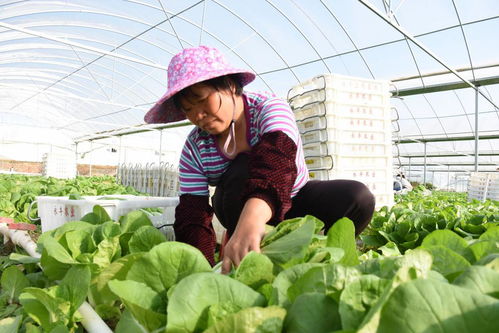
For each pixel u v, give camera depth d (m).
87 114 32.56
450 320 0.69
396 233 4.04
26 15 14.96
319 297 0.92
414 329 0.68
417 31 13.23
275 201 1.87
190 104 2.23
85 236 2.05
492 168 42.19
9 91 28.16
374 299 0.86
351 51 14.80
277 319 0.87
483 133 24.03
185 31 16.19
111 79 23.80
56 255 1.87
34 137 39.72
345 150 6.61
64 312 1.61
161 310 1.14
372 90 6.93
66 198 3.70
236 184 2.75
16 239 3.49
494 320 0.70
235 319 0.85
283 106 2.52
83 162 42.94
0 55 19.77
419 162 40.44
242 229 1.66
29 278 2.46
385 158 7.08
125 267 1.57
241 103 2.62
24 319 1.94
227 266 1.58
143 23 15.95
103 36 17.73
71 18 16.00
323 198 2.85
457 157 37.59
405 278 0.81
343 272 1.00
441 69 14.67
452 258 1.16
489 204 8.01
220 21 14.94
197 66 2.17
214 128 2.37
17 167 38.97
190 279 0.99
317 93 6.63
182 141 44.75
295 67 16.89
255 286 1.21
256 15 13.98
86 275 1.65
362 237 4.13
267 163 1.97
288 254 1.38
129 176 10.80
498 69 13.33
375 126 6.95
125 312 1.31
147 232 1.83
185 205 2.69
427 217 4.08
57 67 22.58
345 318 0.82
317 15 13.13
